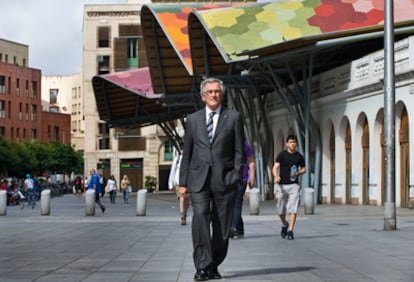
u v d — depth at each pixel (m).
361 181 38.38
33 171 119.75
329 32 36.72
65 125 145.12
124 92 69.56
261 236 17.77
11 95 125.75
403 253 13.42
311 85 40.47
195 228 9.80
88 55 95.56
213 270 10.07
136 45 95.56
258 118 56.31
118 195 83.69
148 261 12.55
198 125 9.91
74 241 16.95
